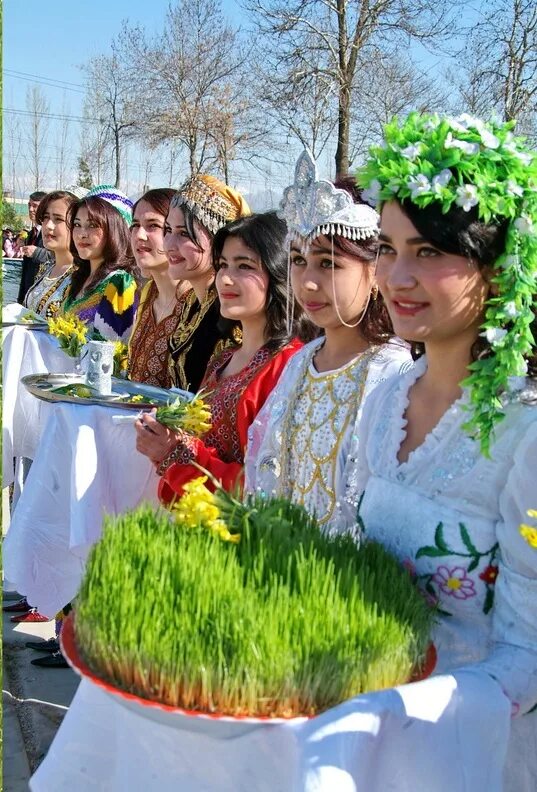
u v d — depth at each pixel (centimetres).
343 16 1605
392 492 136
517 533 121
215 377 257
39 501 256
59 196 516
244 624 103
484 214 119
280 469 192
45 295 495
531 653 119
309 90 1683
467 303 126
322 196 180
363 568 123
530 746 128
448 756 105
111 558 115
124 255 406
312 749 95
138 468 253
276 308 235
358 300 184
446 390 135
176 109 2328
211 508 127
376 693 102
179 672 100
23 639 342
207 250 288
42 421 340
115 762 121
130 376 331
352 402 180
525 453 119
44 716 286
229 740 102
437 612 129
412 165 124
